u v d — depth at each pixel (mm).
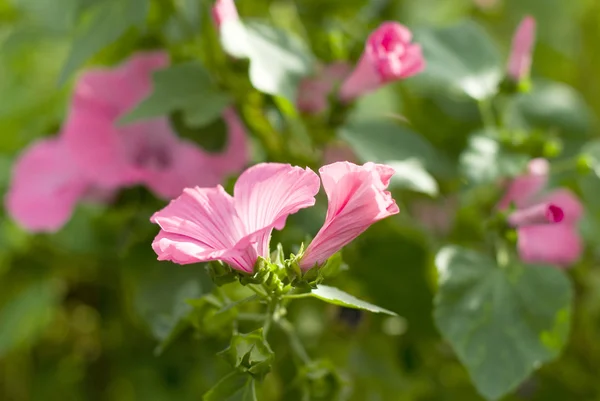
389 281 1041
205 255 832
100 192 1070
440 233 1104
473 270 983
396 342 1072
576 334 1128
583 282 1135
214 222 854
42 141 1088
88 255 1125
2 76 1229
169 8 1050
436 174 1052
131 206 1067
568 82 1281
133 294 1025
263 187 852
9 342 1116
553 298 977
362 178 839
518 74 1043
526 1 1253
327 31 1087
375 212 849
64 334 1185
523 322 971
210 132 1022
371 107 1143
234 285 953
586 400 1116
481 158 1020
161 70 1007
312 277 877
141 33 1060
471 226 1062
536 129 1111
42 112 1172
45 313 1139
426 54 1065
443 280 976
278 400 1023
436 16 1238
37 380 1154
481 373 954
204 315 937
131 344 1115
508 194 1054
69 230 1114
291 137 1043
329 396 953
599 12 1293
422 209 1108
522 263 992
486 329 966
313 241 873
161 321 989
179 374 1081
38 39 1115
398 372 1062
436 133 1099
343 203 850
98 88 1052
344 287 1041
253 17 1087
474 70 1062
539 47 1252
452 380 1099
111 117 1056
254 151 1072
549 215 956
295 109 1002
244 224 857
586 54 1295
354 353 1059
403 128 1042
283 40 1015
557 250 1090
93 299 1166
